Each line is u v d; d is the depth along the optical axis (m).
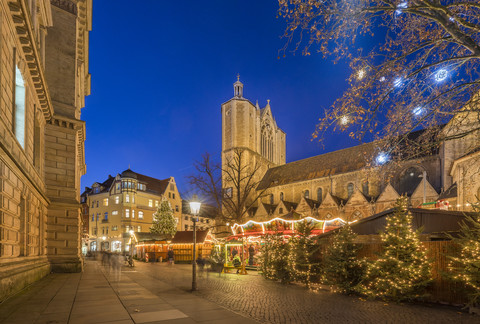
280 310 9.15
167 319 7.78
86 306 9.23
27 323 7.23
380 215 13.83
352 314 8.71
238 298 11.15
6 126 10.12
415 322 7.89
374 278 11.77
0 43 9.66
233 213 38.97
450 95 8.73
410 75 8.47
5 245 10.38
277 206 58.28
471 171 25.69
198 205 13.56
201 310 8.91
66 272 20.11
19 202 12.02
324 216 50.47
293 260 15.14
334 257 12.95
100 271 22.48
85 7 25.39
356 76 9.27
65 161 21.47
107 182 74.88
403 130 9.48
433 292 10.49
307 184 59.44
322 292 12.75
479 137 12.80
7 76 10.70
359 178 51.62
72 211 21.09
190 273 21.75
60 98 22.50
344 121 9.50
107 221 67.31
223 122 75.81
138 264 34.56
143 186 69.31
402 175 45.59
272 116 84.94
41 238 17.78
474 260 8.81
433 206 33.12
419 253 10.52
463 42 7.68
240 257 26.92
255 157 73.44
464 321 8.02
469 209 25.70
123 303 9.78
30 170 14.77
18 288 11.69
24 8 11.11
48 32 22.86
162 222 59.03
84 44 30.33
